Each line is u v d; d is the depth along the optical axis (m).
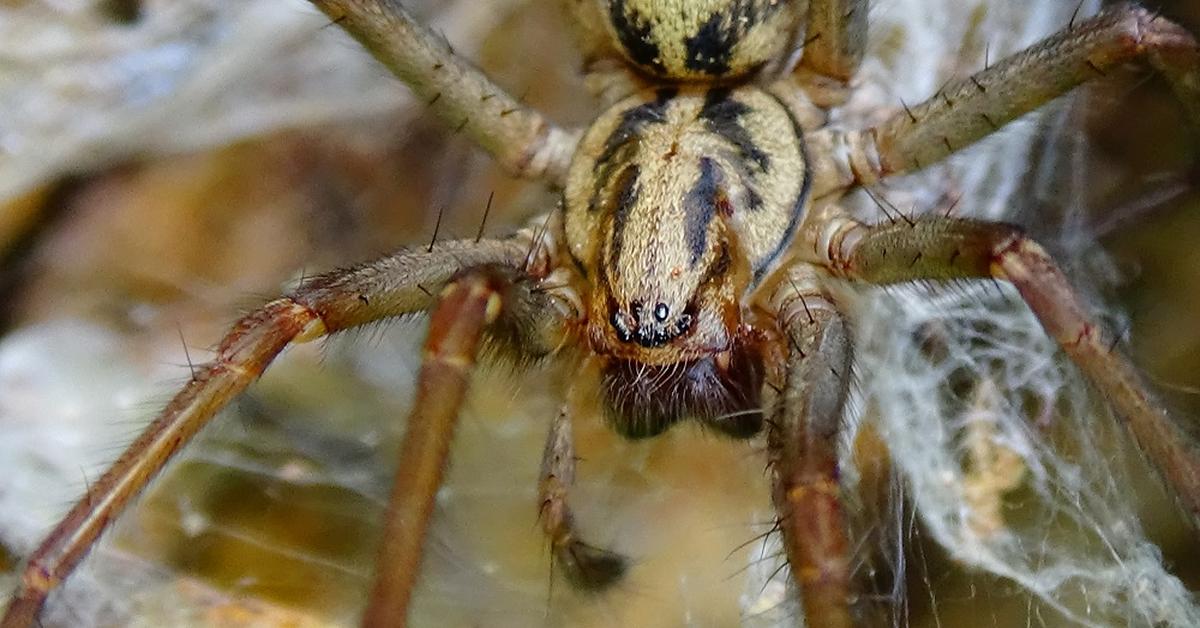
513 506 0.09
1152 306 0.09
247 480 0.09
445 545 0.08
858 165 0.08
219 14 0.10
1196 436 0.08
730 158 0.08
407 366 0.09
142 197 0.09
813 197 0.08
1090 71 0.08
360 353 0.09
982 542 0.08
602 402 0.08
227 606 0.08
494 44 0.10
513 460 0.09
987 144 0.09
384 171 0.09
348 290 0.08
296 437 0.09
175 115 0.09
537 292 0.08
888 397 0.09
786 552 0.07
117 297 0.09
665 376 0.08
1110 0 0.09
